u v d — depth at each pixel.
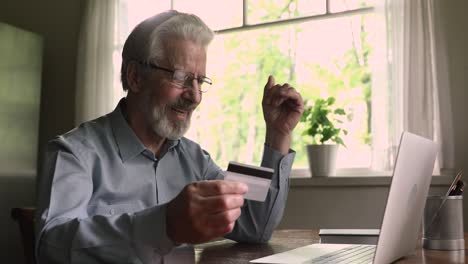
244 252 1.25
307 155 2.74
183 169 1.60
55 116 3.55
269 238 1.49
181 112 1.45
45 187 1.15
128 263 0.93
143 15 3.34
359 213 2.57
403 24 2.52
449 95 2.42
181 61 1.43
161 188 1.49
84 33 3.30
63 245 0.96
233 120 4.10
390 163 2.50
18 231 3.13
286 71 4.09
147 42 1.43
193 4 3.36
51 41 3.61
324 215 2.64
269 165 1.54
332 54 3.54
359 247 1.20
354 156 2.89
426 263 1.00
